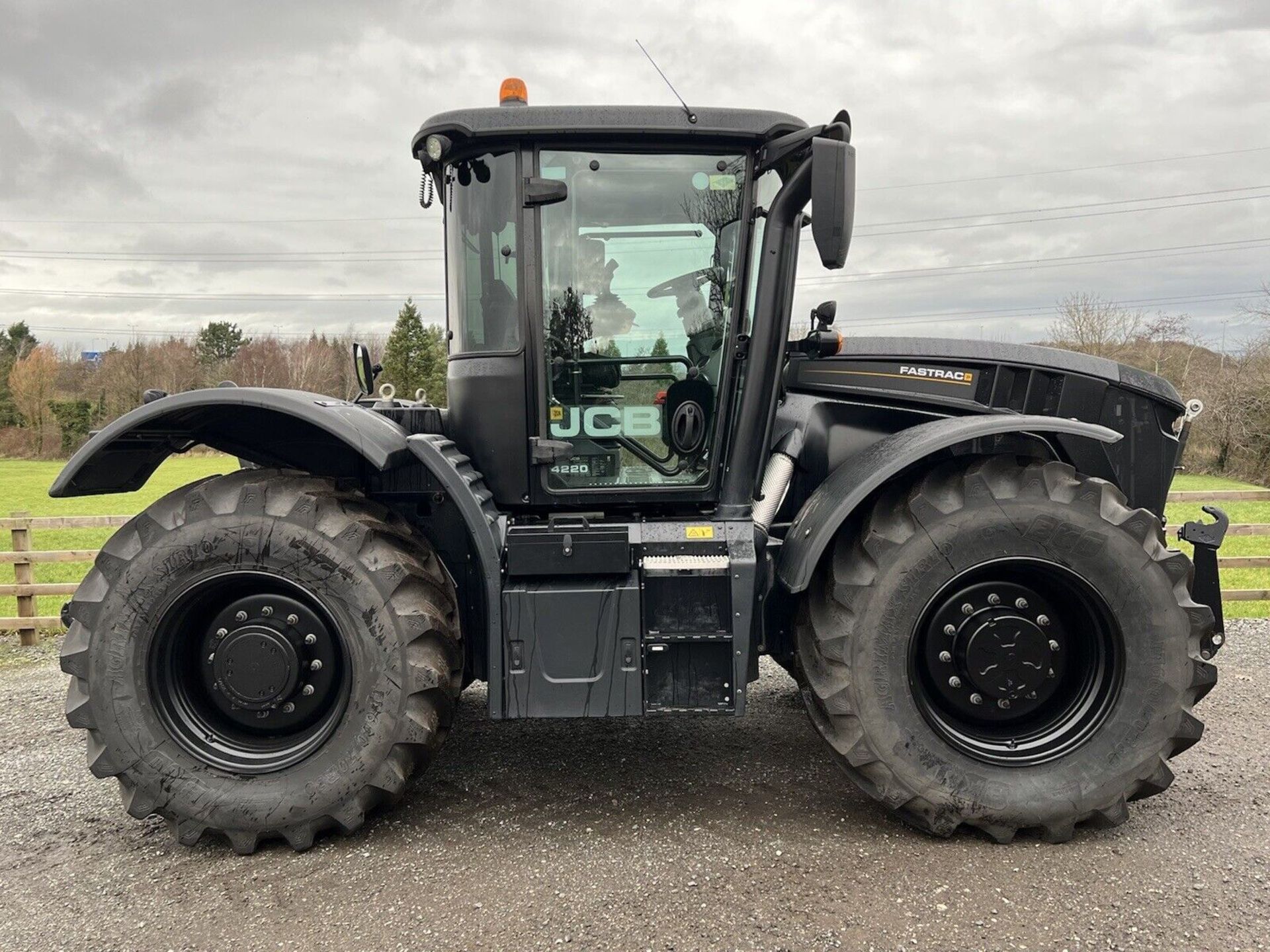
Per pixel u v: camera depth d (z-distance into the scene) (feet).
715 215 9.61
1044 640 9.07
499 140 9.45
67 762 11.78
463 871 8.39
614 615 8.91
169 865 8.69
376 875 8.37
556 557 8.95
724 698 8.94
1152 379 10.85
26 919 7.75
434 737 9.04
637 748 11.66
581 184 9.53
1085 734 8.93
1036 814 8.73
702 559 9.11
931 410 10.97
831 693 9.00
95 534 44.32
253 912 7.79
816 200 8.34
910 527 8.95
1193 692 8.91
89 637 8.82
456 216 9.93
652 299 9.71
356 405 10.41
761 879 8.13
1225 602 22.72
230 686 9.03
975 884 8.01
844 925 7.35
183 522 8.84
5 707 14.76
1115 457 10.73
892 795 8.91
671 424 9.84
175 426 9.67
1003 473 9.00
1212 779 10.46
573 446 9.86
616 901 7.78
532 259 9.55
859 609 8.93
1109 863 8.39
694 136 9.36
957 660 9.14
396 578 8.81
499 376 9.80
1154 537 8.93
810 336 10.84
